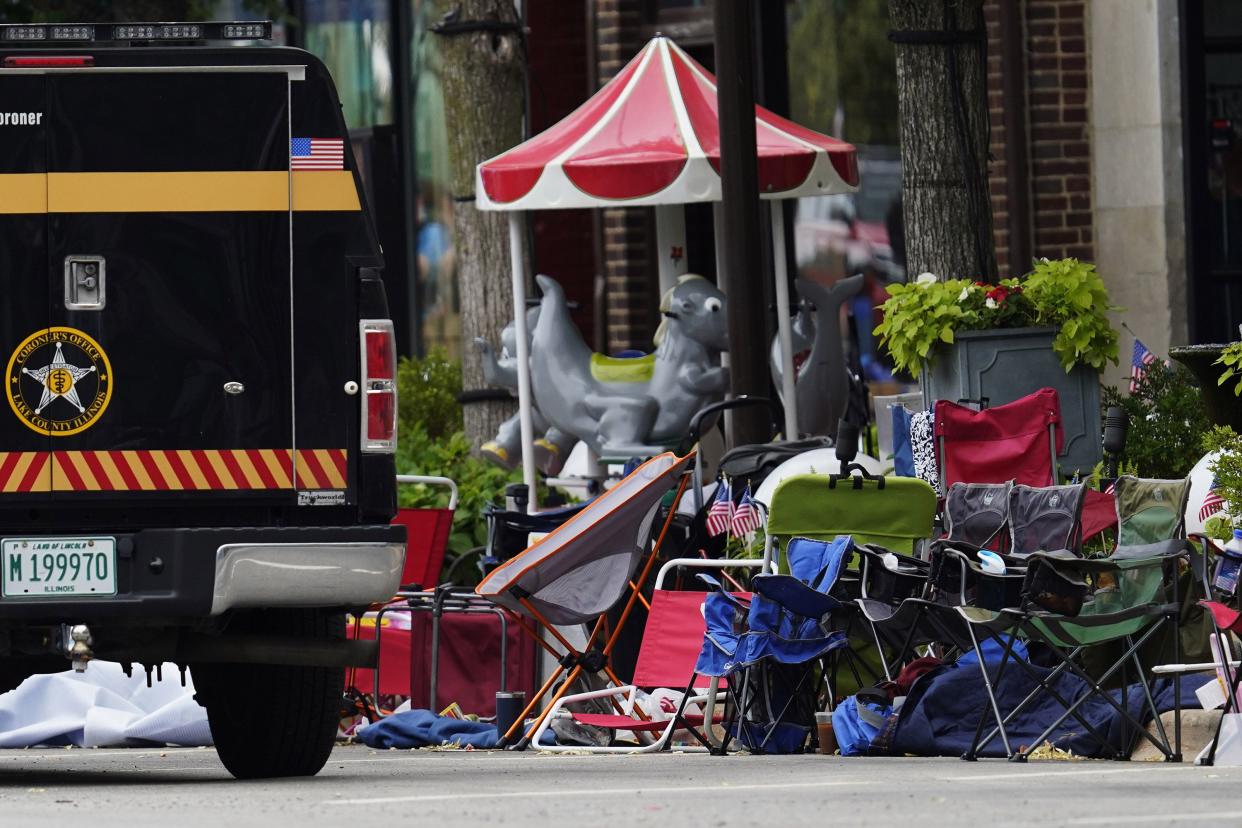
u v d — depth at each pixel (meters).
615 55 71.12
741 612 37.41
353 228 30.81
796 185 50.12
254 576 29.94
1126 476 36.66
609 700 41.34
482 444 58.56
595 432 51.50
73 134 30.36
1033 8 64.19
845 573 37.50
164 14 73.94
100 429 30.25
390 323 30.95
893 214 69.31
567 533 37.81
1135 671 36.41
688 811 25.80
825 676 37.78
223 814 26.02
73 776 34.50
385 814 25.83
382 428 30.81
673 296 51.53
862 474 39.03
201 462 30.42
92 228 30.33
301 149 30.77
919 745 35.72
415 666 43.75
